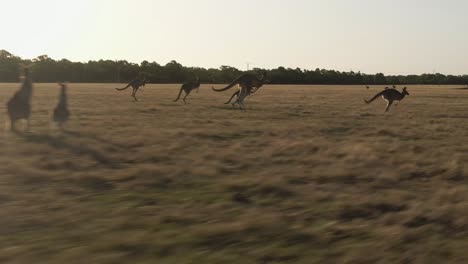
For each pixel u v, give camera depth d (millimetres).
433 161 11328
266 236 5801
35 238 5430
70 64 113312
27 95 14391
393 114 26094
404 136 16516
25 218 6152
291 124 19453
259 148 13016
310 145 13352
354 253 5285
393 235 5945
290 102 35125
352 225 6426
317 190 8398
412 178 9672
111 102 30391
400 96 28516
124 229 5863
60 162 9750
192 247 5320
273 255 5176
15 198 7102
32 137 13328
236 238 5688
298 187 8578
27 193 7430
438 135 16938
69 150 11438
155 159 10867
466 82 146000
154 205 7090
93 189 7910
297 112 25922
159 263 4801
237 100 27938
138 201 7258
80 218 6250
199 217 6539
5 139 12773
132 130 15758
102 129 15789
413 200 7832
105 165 9969
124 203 7109
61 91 15172
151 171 9305
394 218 6762
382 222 6605
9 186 7801
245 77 27891
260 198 7770
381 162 11133
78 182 8305
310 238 5789
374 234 6020
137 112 23250
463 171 10172
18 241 5320
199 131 15875
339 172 9797
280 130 17250
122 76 115812
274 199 7723
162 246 5301
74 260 4781
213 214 6707
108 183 8375
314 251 5336
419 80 145750
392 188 8734
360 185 8875
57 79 110500
